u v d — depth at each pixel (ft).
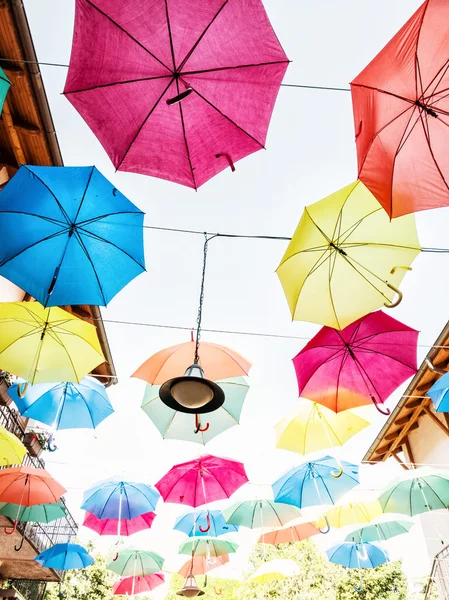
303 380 15.52
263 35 9.39
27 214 10.99
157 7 9.01
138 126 10.01
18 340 14.60
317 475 20.85
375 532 25.00
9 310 14.46
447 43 7.96
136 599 43.60
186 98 9.74
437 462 32.01
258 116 10.10
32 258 11.16
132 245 11.82
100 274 11.60
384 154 8.71
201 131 10.15
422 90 8.33
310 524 25.48
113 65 9.39
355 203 12.03
